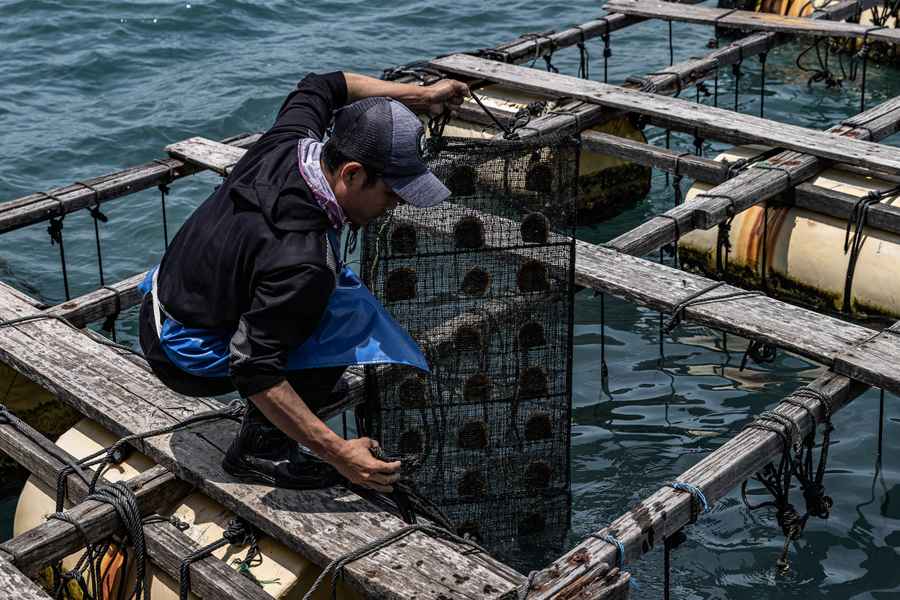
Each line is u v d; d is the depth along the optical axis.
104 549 3.97
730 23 9.98
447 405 4.73
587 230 8.64
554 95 8.30
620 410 6.15
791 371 6.46
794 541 5.16
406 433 4.75
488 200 4.46
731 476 4.24
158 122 10.66
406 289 4.55
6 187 9.41
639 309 7.22
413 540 3.63
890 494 5.45
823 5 11.40
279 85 11.57
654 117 8.44
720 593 4.87
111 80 11.82
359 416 4.81
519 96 8.56
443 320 4.61
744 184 6.80
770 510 5.36
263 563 3.76
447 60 8.98
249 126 10.68
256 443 3.81
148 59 12.34
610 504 5.40
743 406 6.15
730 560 5.06
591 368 6.58
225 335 3.48
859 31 9.56
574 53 12.62
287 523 3.69
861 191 6.89
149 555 3.89
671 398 6.25
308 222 3.20
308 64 12.17
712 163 7.37
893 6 11.30
